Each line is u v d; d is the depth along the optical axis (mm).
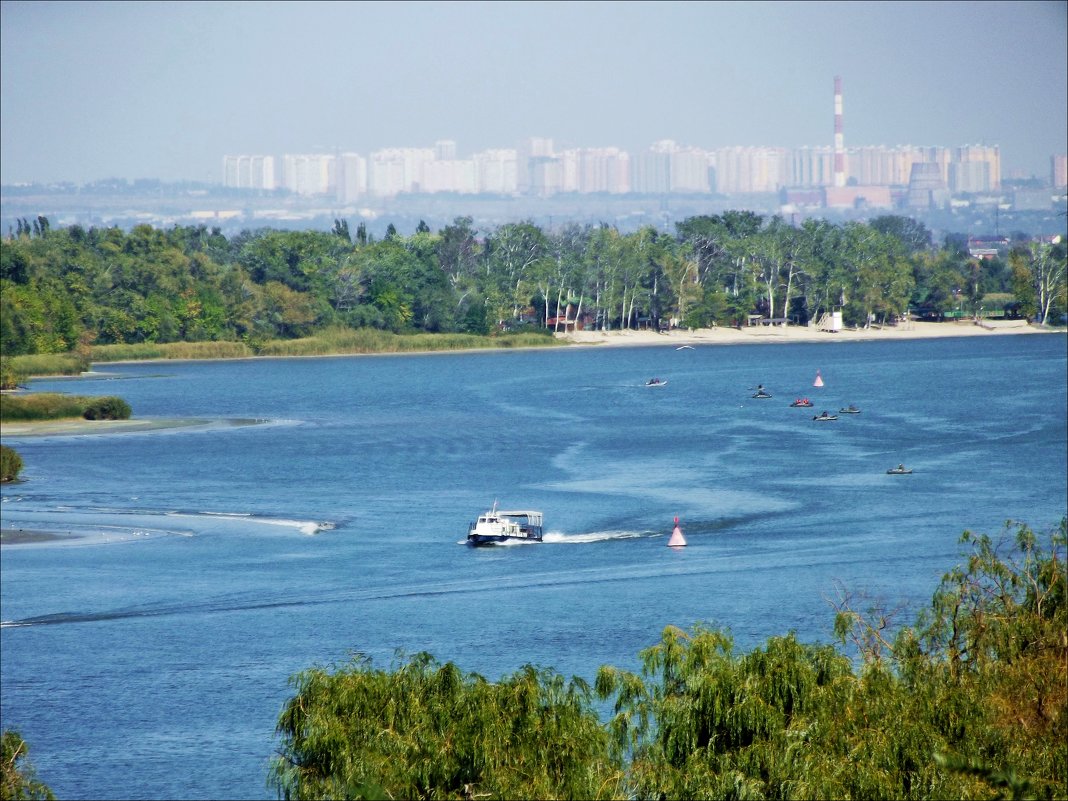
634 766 169500
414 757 164875
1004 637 185500
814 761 159500
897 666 185375
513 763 163875
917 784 159125
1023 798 137750
